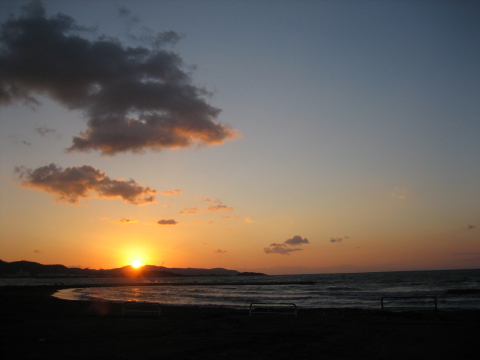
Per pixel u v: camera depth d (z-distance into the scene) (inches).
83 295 2874.0
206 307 1545.3
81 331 680.4
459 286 3240.7
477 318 812.6
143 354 460.8
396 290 2918.3
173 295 2866.6
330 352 464.1
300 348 494.9
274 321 821.2
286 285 5211.6
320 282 5836.6
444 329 636.1
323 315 1004.6
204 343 541.6
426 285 3567.9
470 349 462.9
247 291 3609.7
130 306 1460.4
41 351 482.9
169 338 590.9
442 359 410.6
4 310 1217.4
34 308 1305.4
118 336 617.6
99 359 431.8
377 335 590.6
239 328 708.0
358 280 5984.3
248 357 438.3
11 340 578.2
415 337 559.8
